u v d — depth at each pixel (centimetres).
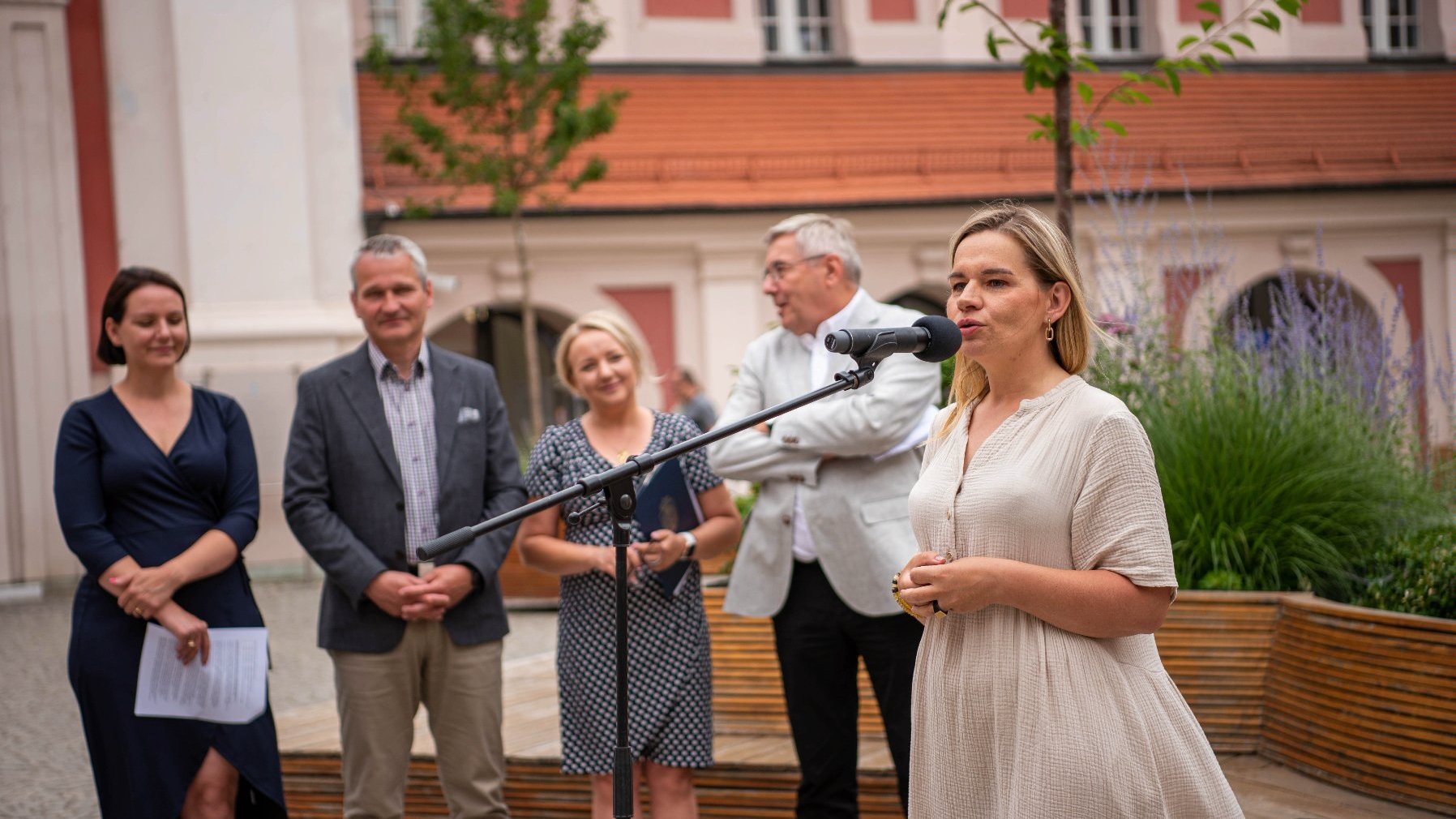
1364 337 555
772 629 480
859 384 265
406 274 396
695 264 1714
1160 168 1814
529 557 400
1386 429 514
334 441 392
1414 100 1962
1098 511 235
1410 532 450
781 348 390
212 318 1378
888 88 1880
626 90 1527
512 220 1641
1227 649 414
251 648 378
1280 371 519
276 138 1402
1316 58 1995
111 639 368
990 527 242
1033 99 1898
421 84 1680
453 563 392
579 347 408
